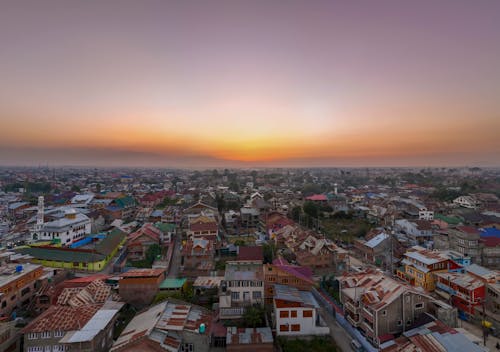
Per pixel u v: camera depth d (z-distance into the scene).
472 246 71.25
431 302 43.41
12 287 47.41
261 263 56.50
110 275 60.94
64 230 80.25
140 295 50.78
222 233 100.19
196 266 64.88
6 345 35.84
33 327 36.12
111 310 41.97
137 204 151.62
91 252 70.31
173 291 52.00
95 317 39.78
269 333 40.03
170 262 73.12
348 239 92.50
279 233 89.38
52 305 46.25
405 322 41.44
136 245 76.06
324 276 61.84
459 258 64.38
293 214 120.88
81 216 92.31
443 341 34.53
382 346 38.50
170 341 35.06
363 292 45.66
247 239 94.38
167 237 86.69
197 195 177.12
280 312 42.53
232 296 46.94
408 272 61.16
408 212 121.31
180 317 39.53
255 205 126.62
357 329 44.28
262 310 44.44
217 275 63.38
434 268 56.72
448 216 109.62
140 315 41.97
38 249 71.00
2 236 91.94
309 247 73.38
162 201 162.50
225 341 40.06
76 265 67.44
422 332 38.03
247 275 49.03
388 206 129.75
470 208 130.88
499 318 43.62
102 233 95.06
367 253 76.88
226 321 43.84
